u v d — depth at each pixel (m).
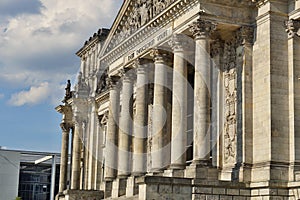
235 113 63.47
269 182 56.47
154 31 72.75
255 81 61.69
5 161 175.62
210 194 56.56
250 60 62.62
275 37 60.34
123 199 65.12
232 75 65.12
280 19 60.97
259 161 59.38
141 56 77.44
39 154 188.75
